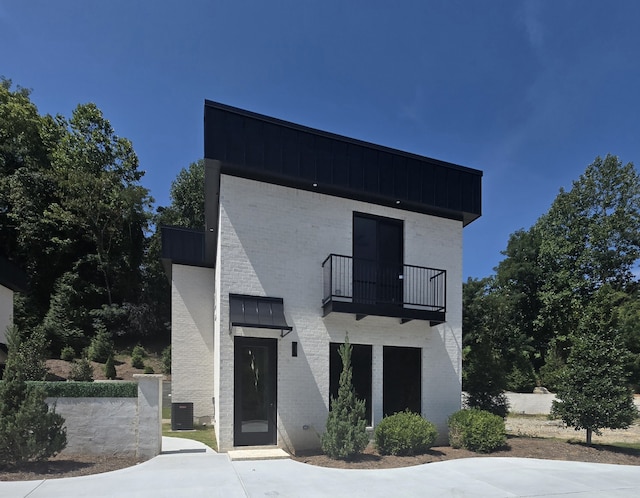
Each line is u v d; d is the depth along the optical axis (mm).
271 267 9547
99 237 29609
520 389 22891
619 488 6812
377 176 10695
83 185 28859
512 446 9898
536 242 31312
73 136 33625
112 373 20906
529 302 30453
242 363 9031
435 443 10531
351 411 8461
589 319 10914
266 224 9633
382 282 10891
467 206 11859
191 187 37000
